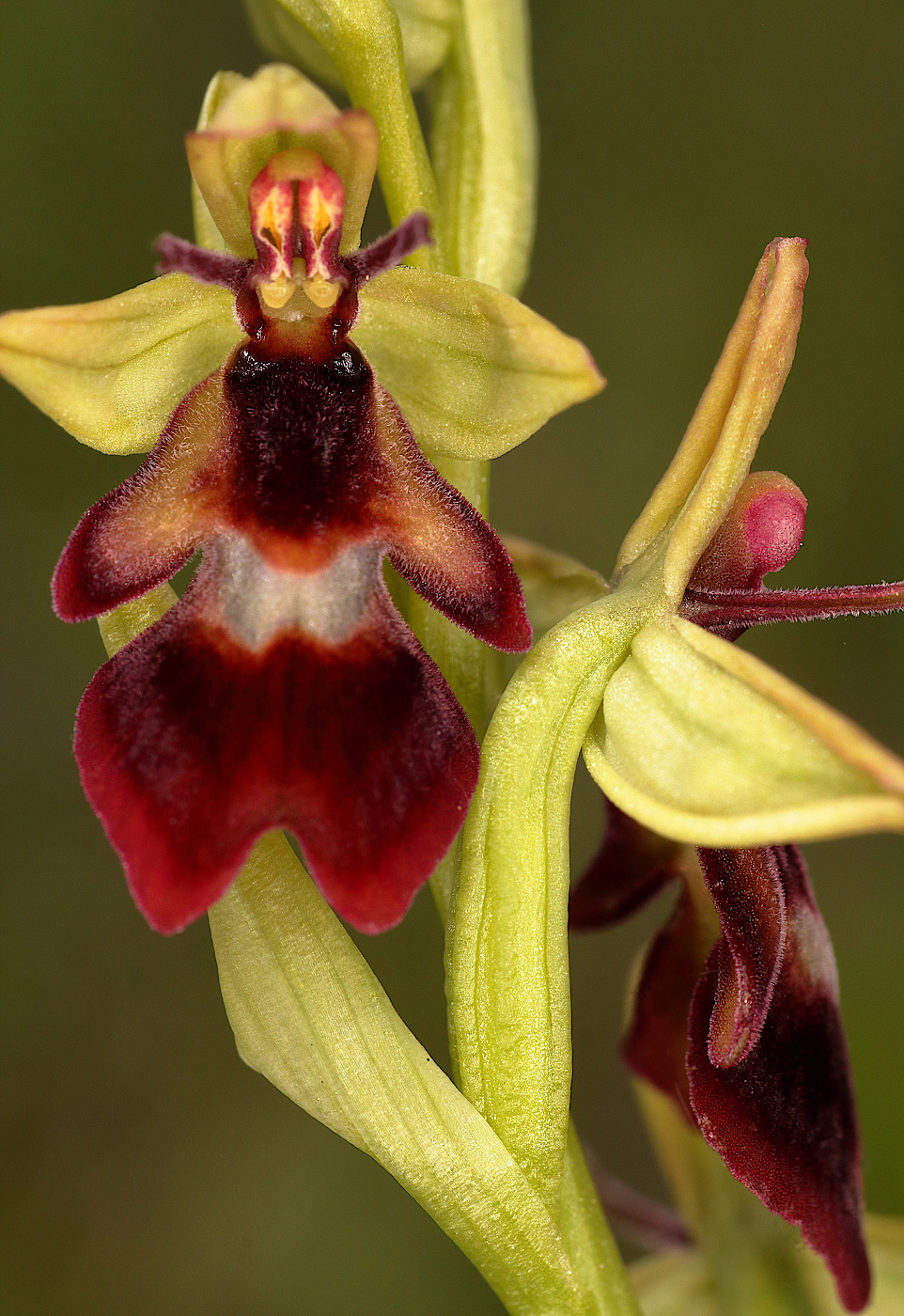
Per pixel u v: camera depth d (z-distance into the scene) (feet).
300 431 0.34
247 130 0.33
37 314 0.33
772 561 0.35
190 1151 0.60
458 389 0.34
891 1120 0.56
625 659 0.34
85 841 0.62
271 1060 0.35
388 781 0.33
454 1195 0.35
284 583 0.34
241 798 0.33
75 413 0.34
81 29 0.63
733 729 0.33
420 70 0.37
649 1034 0.36
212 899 0.33
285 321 0.34
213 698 0.33
